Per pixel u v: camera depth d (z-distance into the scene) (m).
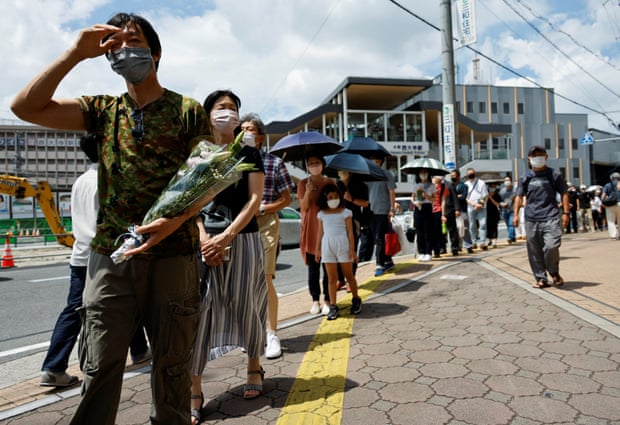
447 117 10.72
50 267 12.27
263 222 3.88
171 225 1.85
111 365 1.88
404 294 5.68
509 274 6.56
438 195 9.08
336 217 4.78
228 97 2.73
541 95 57.06
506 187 13.26
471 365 3.19
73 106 1.90
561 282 5.59
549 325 4.00
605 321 4.02
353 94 33.25
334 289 4.77
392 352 3.57
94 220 3.38
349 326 4.41
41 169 58.53
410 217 12.64
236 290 2.85
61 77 1.75
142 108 1.96
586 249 9.45
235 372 3.44
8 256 12.70
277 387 3.06
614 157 61.28
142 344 3.79
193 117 2.03
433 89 48.88
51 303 6.91
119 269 1.90
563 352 3.33
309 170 5.00
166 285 1.95
